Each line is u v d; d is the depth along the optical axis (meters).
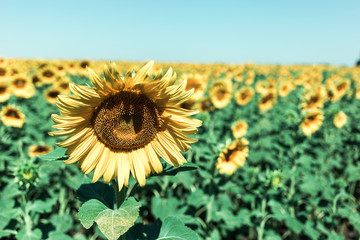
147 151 2.25
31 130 7.65
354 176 6.61
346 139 8.19
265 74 25.28
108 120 2.09
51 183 6.25
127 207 1.99
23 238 3.73
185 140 2.21
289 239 5.70
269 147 7.96
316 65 39.38
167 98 2.11
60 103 1.92
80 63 13.27
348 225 6.59
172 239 2.48
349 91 11.42
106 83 1.95
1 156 6.29
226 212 4.92
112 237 1.80
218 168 4.61
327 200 5.17
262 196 4.87
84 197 2.44
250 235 5.91
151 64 2.00
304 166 5.93
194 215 4.92
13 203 3.95
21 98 10.55
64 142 2.02
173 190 6.32
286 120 5.91
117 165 2.18
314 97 6.57
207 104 8.16
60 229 4.41
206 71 21.00
